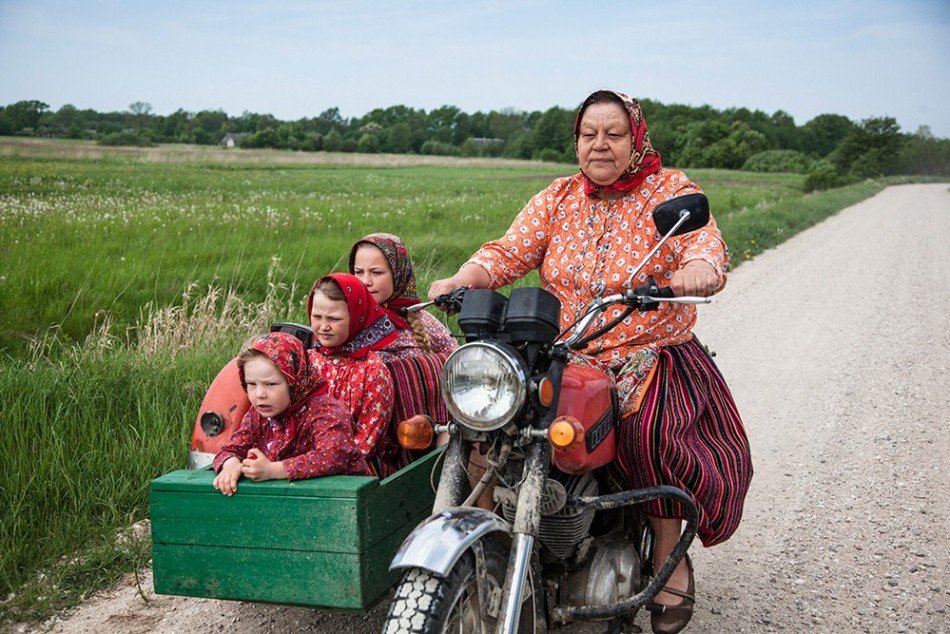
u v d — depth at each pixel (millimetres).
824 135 145250
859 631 3641
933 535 4527
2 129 125312
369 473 3355
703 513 3053
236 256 11484
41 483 4480
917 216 31375
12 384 5465
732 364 8250
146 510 4582
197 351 6625
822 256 17547
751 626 3676
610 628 3164
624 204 3328
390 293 4223
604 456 2895
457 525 2488
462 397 2533
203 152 73500
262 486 2852
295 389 3189
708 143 109438
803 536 4555
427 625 2371
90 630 3600
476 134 178375
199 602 3857
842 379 7645
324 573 2822
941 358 8375
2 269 9547
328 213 18281
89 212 16500
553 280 3438
